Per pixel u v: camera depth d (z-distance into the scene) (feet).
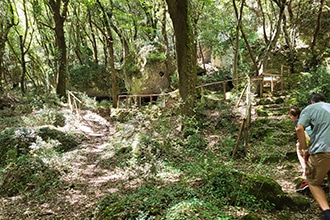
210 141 24.58
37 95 50.16
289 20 45.83
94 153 28.76
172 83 48.34
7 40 53.78
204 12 49.06
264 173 17.19
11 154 26.73
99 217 14.01
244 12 54.19
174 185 16.38
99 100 63.31
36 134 29.27
